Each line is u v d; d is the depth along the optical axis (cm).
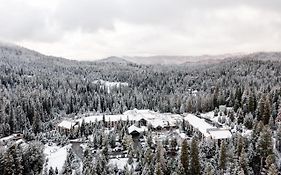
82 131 17100
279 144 11694
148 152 11500
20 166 10812
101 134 14925
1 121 18100
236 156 10825
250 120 14850
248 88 19812
